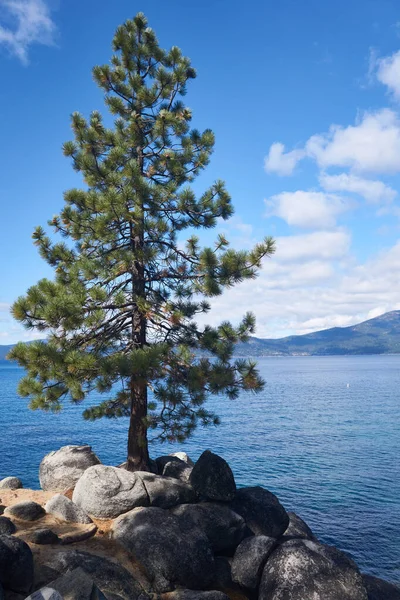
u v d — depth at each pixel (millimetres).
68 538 13188
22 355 15688
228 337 18094
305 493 36406
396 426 70688
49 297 15703
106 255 18906
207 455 17766
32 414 87812
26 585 10469
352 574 13414
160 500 16141
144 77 21172
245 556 14711
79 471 18828
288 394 130750
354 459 48312
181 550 13500
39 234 19562
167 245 20203
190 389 17125
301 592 12797
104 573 11688
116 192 17453
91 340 18750
